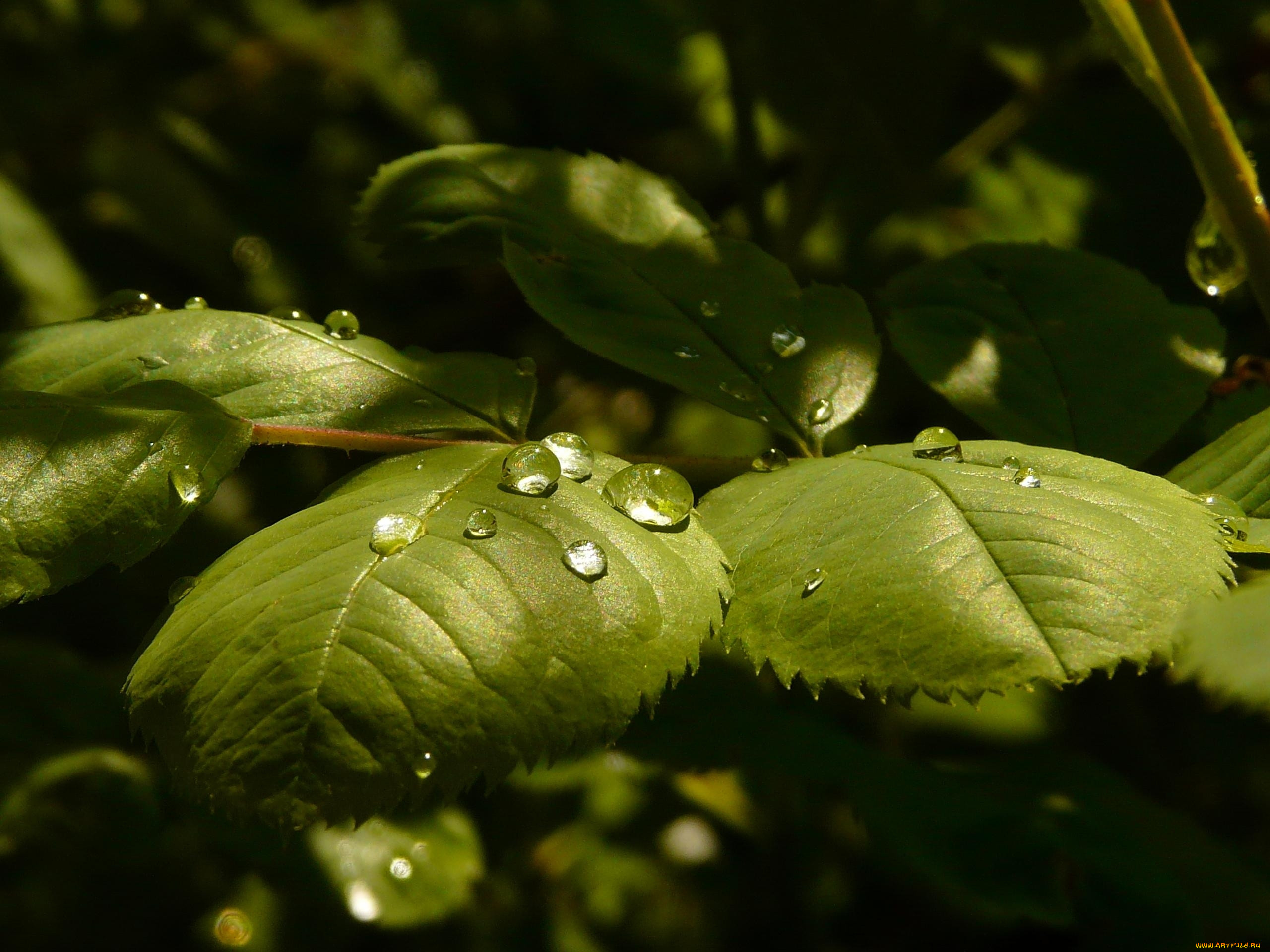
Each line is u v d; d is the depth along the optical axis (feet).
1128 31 0.91
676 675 0.84
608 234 0.97
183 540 1.32
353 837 1.04
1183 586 0.85
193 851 1.05
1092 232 1.38
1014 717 1.29
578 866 1.26
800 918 1.23
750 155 1.34
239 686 0.83
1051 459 0.88
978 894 0.99
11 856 1.03
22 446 0.88
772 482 0.89
